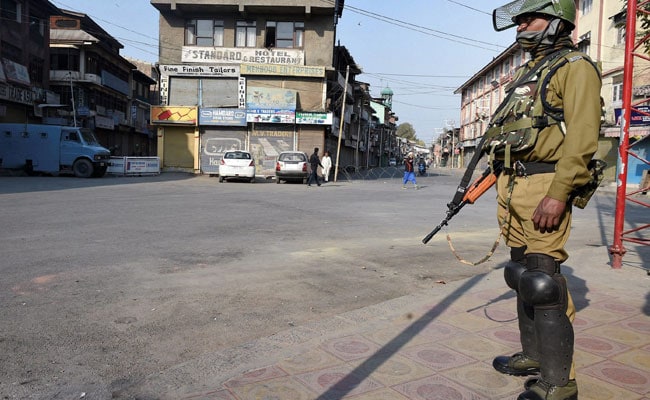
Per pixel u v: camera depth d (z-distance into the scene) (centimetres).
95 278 503
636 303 401
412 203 1432
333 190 1919
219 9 2766
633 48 500
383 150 7844
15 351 319
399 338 326
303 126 2831
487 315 374
